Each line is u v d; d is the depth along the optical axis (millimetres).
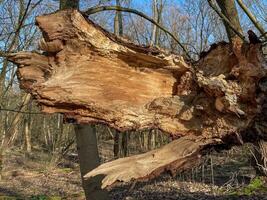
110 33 2520
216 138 2480
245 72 2398
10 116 14062
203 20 14234
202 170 11125
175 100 2566
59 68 2398
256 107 2420
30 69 2389
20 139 27828
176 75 2645
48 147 23516
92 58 2449
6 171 15594
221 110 2461
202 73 2551
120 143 14102
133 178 2232
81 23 2375
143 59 2553
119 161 2291
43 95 2336
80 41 2396
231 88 2434
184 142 2477
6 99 12969
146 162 2309
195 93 2574
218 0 5254
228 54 2525
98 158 4805
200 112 2531
